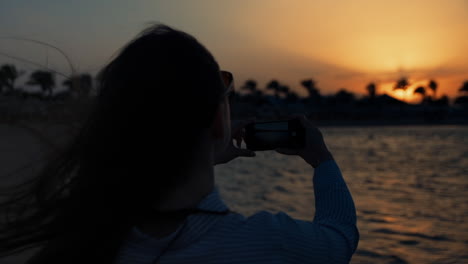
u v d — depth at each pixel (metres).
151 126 0.63
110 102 0.65
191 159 0.66
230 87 0.73
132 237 0.68
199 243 0.67
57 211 0.66
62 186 0.67
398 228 7.11
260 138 0.92
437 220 7.76
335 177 0.85
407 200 10.05
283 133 0.91
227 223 0.69
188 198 0.68
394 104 135.38
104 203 0.63
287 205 9.12
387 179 14.68
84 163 0.66
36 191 0.66
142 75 0.64
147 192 0.64
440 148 34.31
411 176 15.59
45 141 0.66
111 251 0.64
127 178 0.63
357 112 126.50
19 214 0.66
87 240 0.64
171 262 0.67
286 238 0.69
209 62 0.69
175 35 0.68
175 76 0.64
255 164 21.03
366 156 26.05
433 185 13.02
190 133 0.65
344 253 0.72
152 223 0.68
